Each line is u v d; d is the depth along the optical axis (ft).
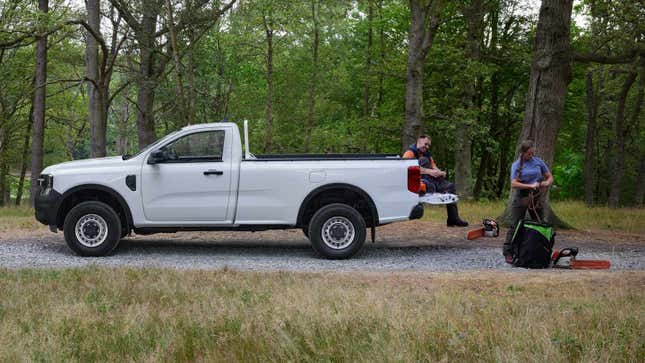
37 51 78.74
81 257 33.91
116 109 150.41
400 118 95.71
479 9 90.17
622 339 14.62
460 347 14.01
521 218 31.73
